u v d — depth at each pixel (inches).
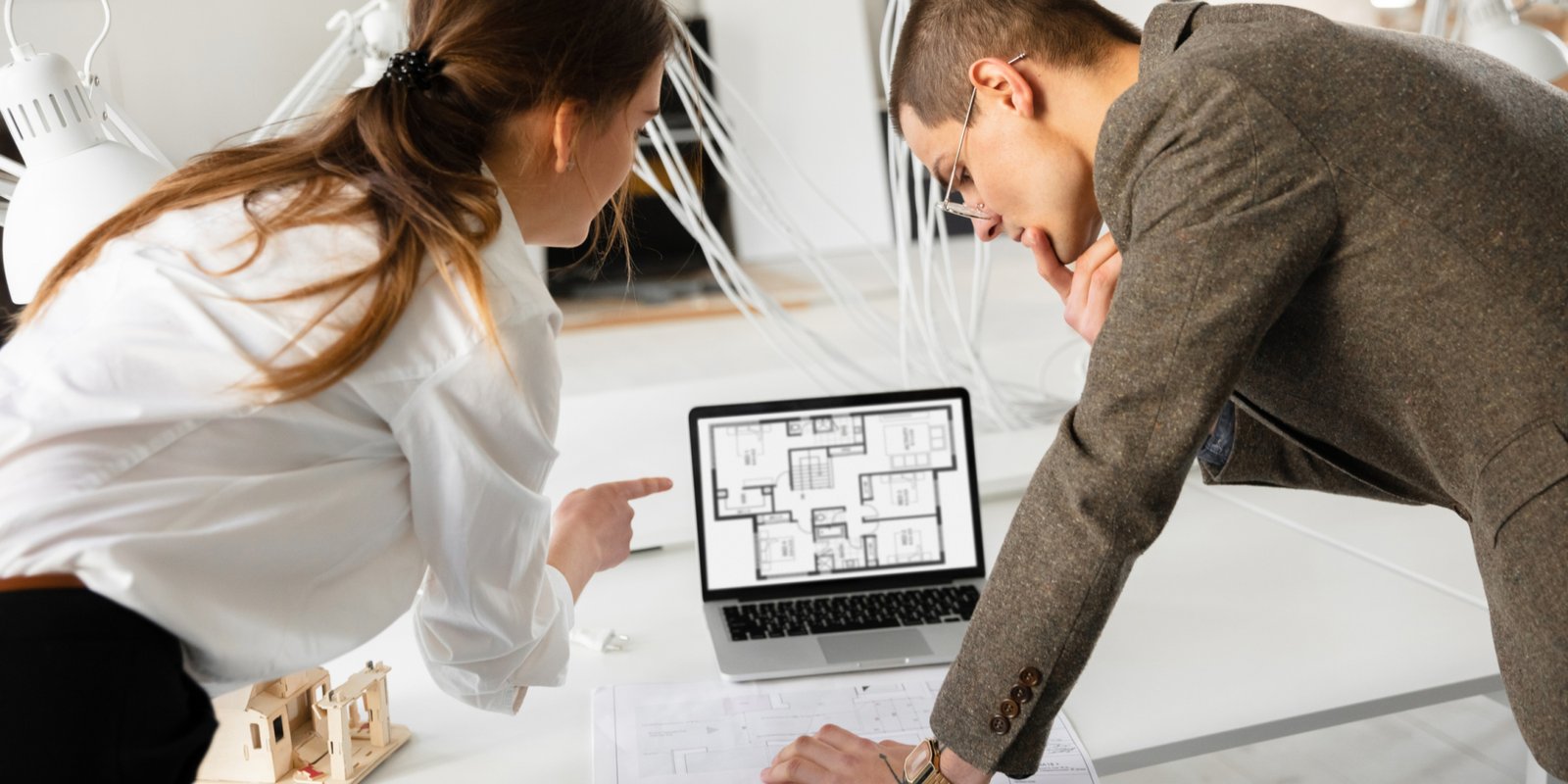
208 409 28.4
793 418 54.3
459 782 39.5
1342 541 56.2
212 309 29.1
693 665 47.2
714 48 212.2
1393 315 30.9
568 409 81.0
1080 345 90.0
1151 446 30.9
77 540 26.7
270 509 28.9
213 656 28.7
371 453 30.9
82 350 28.8
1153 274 30.6
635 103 34.8
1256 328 30.3
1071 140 36.7
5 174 48.1
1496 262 29.8
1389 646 46.4
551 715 43.7
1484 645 46.2
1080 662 33.0
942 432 54.8
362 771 39.5
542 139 33.3
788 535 53.6
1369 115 30.1
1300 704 42.6
